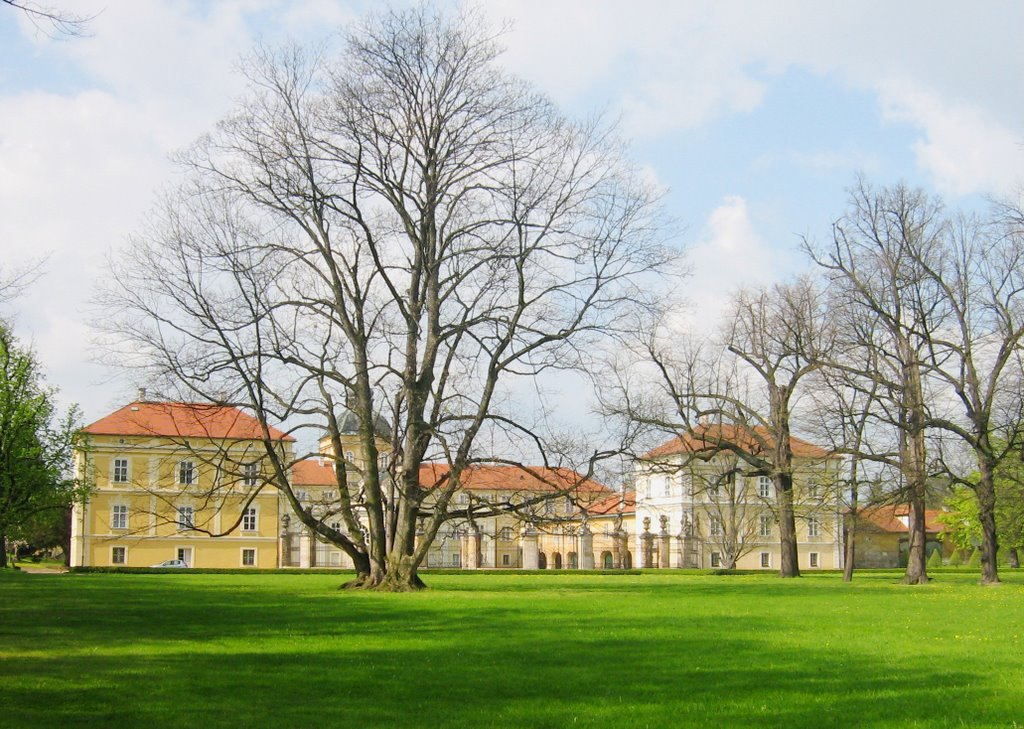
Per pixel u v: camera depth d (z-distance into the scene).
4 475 55.78
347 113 35.78
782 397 56.72
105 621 22.72
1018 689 13.30
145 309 35.47
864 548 98.12
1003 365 47.59
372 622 22.78
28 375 57.41
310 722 10.96
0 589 37.59
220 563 84.31
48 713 11.30
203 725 10.74
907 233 48.69
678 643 18.58
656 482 92.94
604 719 11.23
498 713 11.52
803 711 11.70
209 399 35.91
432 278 37.69
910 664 15.70
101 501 81.12
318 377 38.16
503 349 36.50
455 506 44.03
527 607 28.09
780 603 30.70
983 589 41.53
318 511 80.50
